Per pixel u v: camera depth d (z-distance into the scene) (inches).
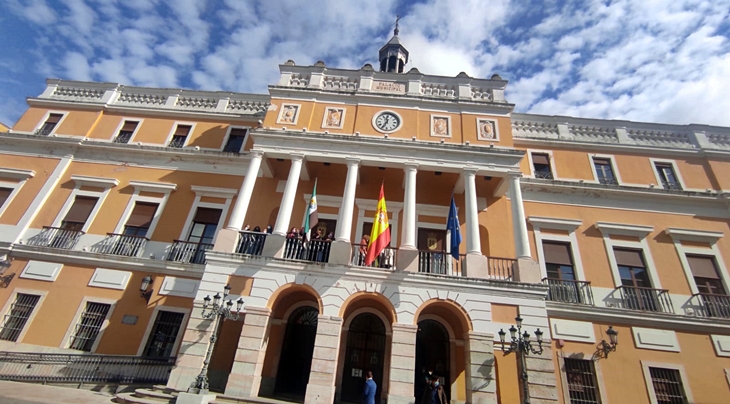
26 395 301.7
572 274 473.1
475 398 332.8
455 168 449.1
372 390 333.1
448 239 476.4
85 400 311.1
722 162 540.1
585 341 419.5
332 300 373.7
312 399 332.2
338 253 395.2
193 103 622.8
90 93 636.7
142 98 632.4
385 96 509.7
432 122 496.4
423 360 423.5
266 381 407.2
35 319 442.6
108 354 417.7
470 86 530.0
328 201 507.5
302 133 463.8
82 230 499.2
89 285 460.8
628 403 391.5
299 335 442.0
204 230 506.3
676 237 488.4
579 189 519.8
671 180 536.7
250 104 615.8
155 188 533.0
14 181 542.9
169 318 444.1
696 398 391.2
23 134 568.1
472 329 361.4
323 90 516.1
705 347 414.9
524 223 417.7
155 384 384.8
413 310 369.4
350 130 488.7
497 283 378.9
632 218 504.4
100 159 560.7
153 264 468.1
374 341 434.0
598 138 572.4
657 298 446.3
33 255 480.1
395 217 495.8
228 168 548.1
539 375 342.6
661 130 572.4
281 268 389.1
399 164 452.4
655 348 415.2
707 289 456.8
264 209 506.3
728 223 497.7
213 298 367.6
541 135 575.5
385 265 403.9
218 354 410.3
